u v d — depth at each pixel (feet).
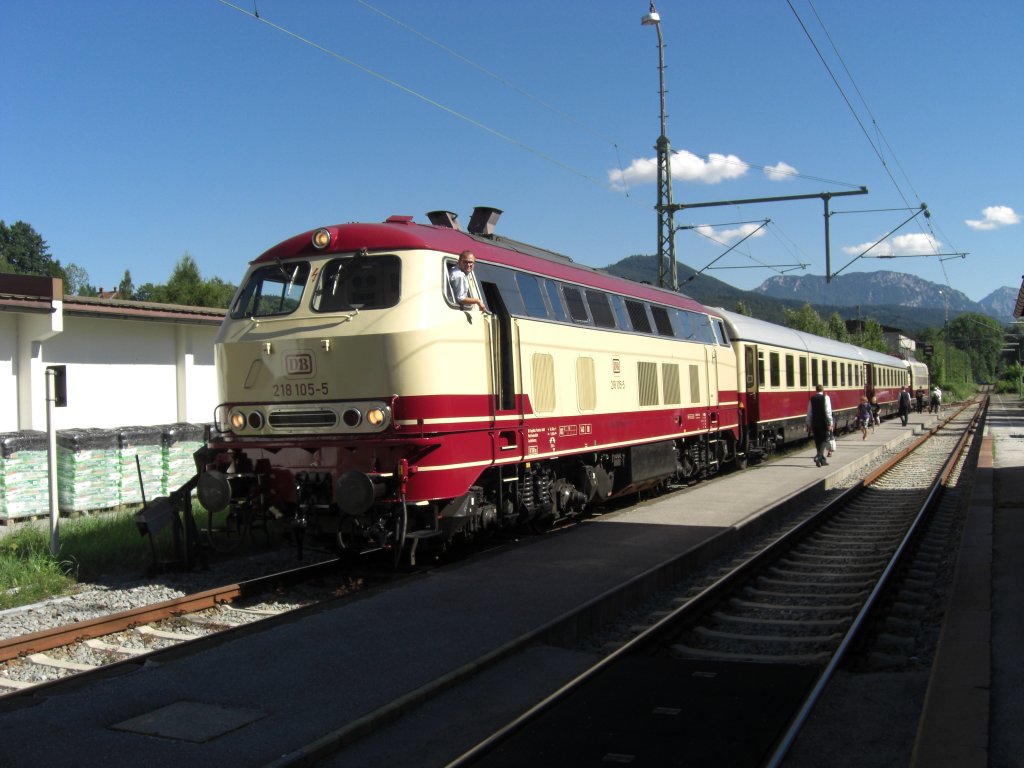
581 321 38.32
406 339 27.78
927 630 24.31
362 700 17.29
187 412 57.93
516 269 34.12
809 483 54.03
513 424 32.07
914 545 36.19
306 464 28.63
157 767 14.28
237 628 22.52
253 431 29.96
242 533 30.14
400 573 31.09
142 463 47.67
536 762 14.70
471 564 30.14
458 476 28.63
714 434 57.06
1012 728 15.83
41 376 49.08
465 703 17.66
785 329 83.82
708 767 14.43
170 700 17.28
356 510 26.53
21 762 14.46
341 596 26.84
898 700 18.06
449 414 28.40
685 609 24.64
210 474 29.01
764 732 15.92
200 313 57.67
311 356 28.86
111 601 27.66
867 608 24.32
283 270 30.48
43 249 280.92
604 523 39.47
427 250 29.07
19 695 17.76
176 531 32.14
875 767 14.88
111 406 53.62
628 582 26.63
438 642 21.09
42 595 28.25
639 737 15.69
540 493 35.37
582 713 16.93
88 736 15.51
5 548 34.22
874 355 132.36
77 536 35.99
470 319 29.96
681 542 34.32
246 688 17.94
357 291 29.19
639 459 44.21
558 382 35.63
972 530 36.19
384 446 27.58
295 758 14.42
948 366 329.72
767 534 41.24
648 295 47.47
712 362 55.98
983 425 127.65
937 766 13.93
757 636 24.16
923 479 64.18
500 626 22.45
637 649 21.38
